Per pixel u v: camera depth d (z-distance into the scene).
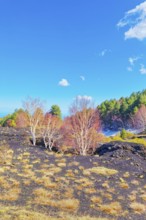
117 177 25.27
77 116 45.66
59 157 33.03
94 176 25.17
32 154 34.47
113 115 122.69
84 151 41.12
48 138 46.44
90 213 16.41
